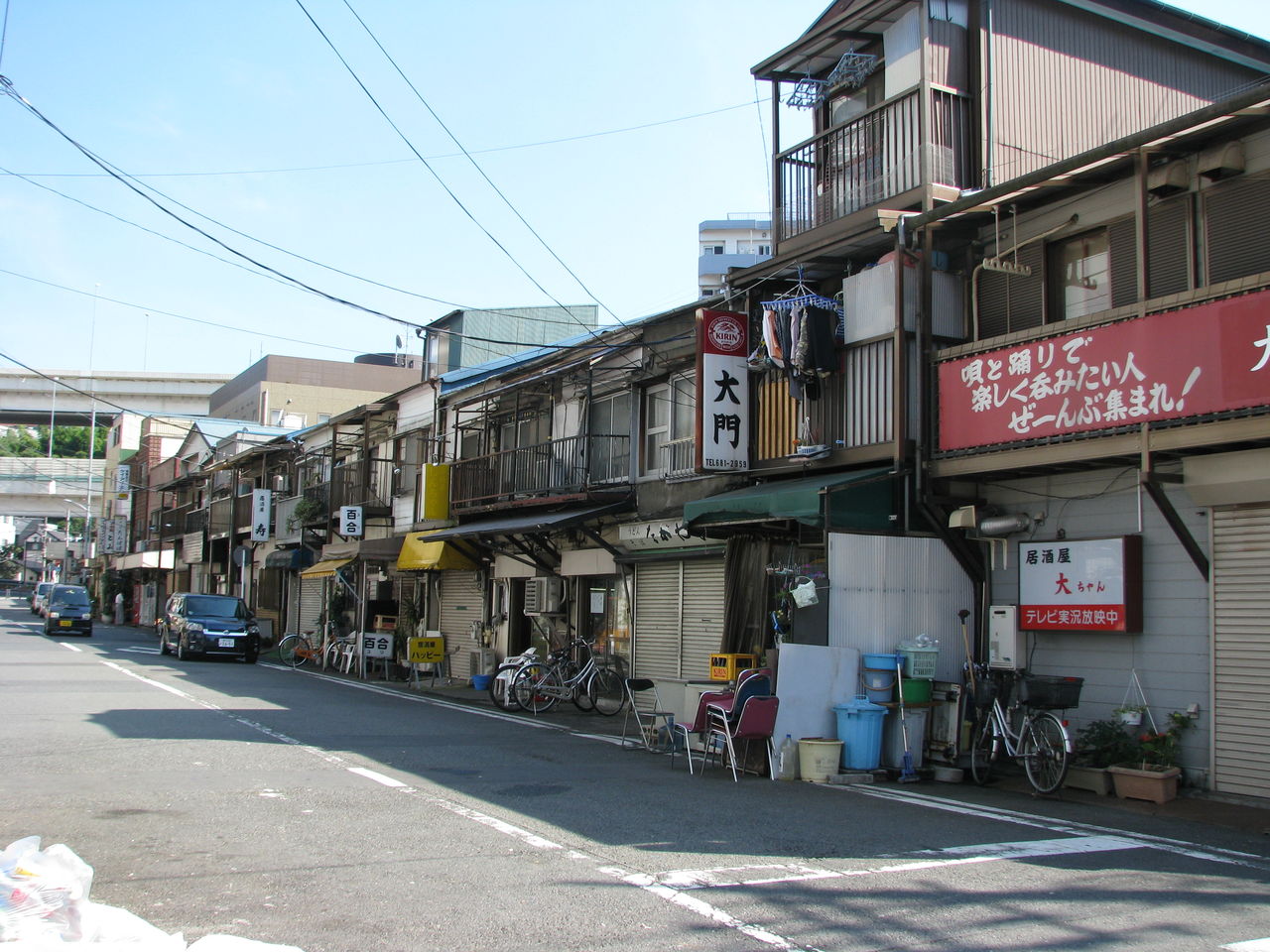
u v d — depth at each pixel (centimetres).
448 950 482
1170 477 948
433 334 3195
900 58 1276
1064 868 669
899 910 558
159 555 5009
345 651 2547
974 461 1073
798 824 793
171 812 776
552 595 1980
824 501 1122
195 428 4781
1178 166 983
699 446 1381
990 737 1046
